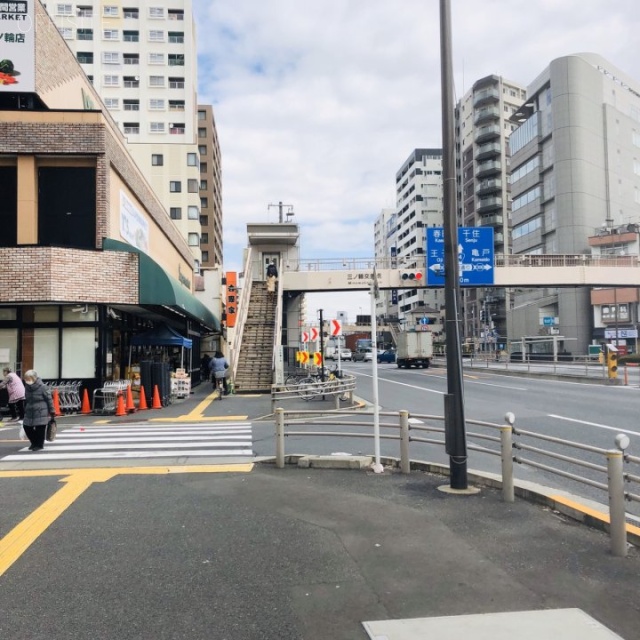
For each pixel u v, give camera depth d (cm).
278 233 4109
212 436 1211
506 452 644
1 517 611
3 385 1555
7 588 422
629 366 4716
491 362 5603
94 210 1727
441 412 1666
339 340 2136
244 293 3039
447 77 713
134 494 707
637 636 340
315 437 1184
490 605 383
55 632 354
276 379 2266
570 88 7056
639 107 8000
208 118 9025
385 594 404
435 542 509
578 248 6862
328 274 3969
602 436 1155
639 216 7525
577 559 464
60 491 727
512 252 8400
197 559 478
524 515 586
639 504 649
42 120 1703
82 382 1697
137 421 1514
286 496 682
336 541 518
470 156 9956
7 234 1700
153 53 7138
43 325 1695
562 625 353
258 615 375
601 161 7188
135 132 7075
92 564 469
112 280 1691
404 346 4856
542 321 7119
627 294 6219
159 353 2511
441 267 2847
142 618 372
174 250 2964
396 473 800
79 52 7044
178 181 6384
